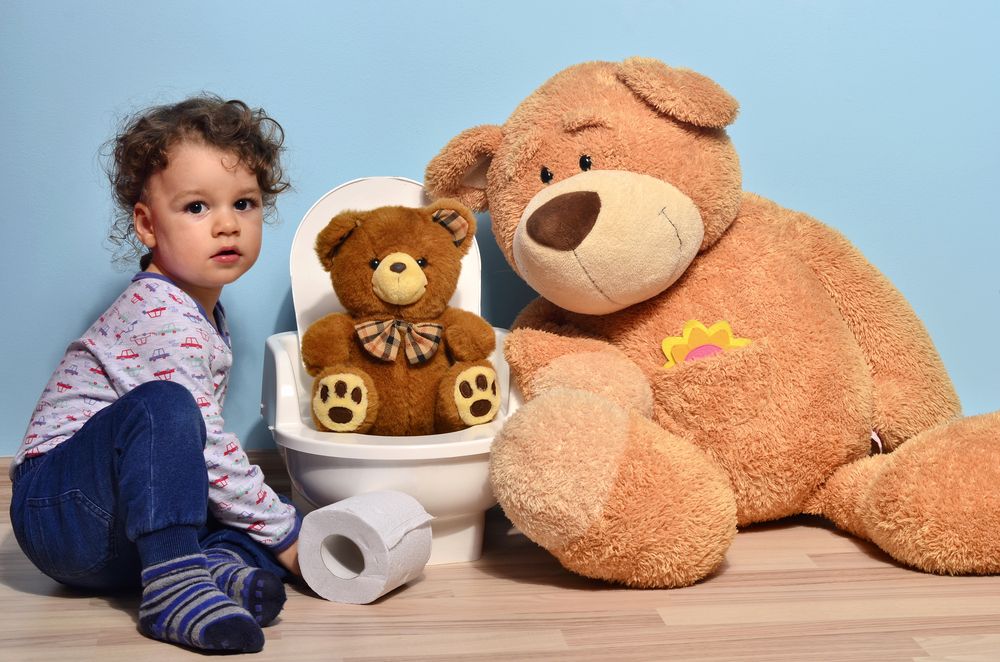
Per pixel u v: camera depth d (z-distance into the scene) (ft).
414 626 3.50
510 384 4.56
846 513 4.43
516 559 4.31
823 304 4.66
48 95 5.04
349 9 5.14
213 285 3.92
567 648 3.29
